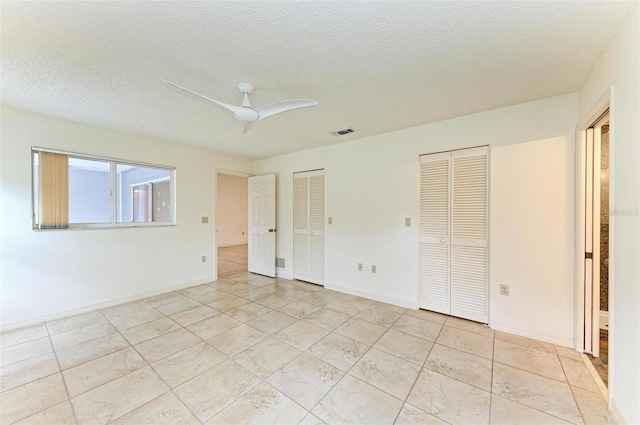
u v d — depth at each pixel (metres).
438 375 1.90
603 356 2.12
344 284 3.78
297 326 2.69
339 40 1.55
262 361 2.07
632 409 1.33
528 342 2.34
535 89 2.17
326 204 3.98
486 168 2.66
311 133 3.34
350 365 2.02
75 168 3.07
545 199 2.34
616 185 1.51
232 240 8.77
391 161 3.29
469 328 2.62
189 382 1.82
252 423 1.47
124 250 3.37
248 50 1.65
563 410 1.56
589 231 2.14
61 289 2.89
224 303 3.35
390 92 2.22
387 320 2.83
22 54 1.68
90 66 1.83
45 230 2.79
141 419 1.50
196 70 1.88
